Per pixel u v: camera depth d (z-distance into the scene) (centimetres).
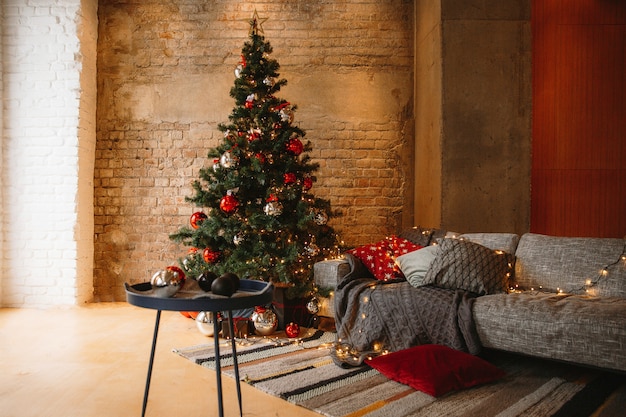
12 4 445
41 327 368
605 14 459
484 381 245
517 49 414
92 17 474
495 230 411
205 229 376
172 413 212
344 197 488
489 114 414
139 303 183
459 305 275
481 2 414
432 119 436
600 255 303
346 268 347
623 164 457
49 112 446
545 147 460
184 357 296
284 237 377
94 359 289
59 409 215
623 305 246
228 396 234
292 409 218
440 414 209
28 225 444
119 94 488
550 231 459
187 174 486
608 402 224
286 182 382
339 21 491
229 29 490
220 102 489
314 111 488
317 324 375
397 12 493
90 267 475
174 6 490
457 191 411
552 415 208
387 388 240
